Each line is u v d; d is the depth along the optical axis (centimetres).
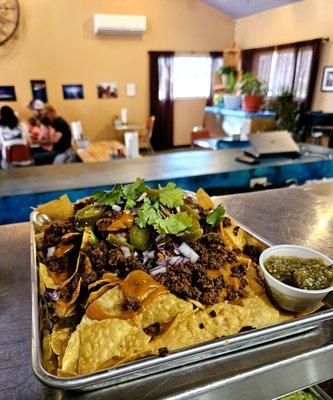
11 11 514
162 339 63
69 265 85
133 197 90
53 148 459
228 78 492
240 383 65
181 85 673
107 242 83
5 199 168
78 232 88
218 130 521
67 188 179
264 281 76
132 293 68
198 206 105
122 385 61
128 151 334
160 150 686
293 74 521
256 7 565
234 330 65
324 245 118
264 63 584
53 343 66
